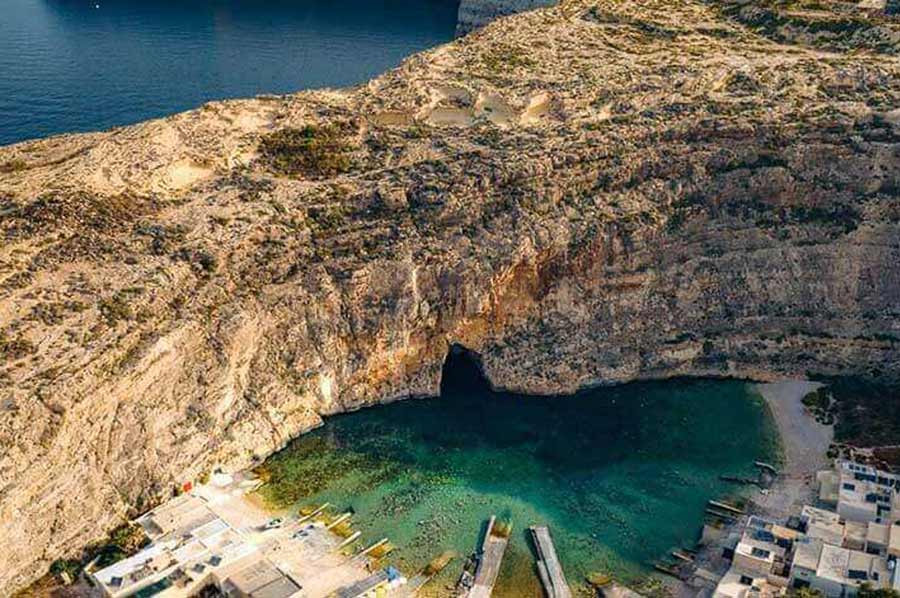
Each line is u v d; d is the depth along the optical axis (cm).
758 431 12081
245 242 11975
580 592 9856
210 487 10906
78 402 10006
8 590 9356
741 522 10600
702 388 12812
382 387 12431
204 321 11294
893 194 13175
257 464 11375
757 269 13212
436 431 12062
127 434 10456
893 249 13050
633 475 11456
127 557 9706
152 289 11181
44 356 10225
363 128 13900
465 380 12912
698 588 9850
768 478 11331
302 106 14275
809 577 9475
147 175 12606
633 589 9881
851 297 13088
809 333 13075
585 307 12925
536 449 11838
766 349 13038
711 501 11025
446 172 12925
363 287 12144
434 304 12381
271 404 11625
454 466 11531
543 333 12825
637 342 12962
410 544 10356
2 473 9331
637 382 12900
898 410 12156
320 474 11306
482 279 12306
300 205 12494
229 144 13350
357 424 12106
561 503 11044
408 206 12694
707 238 13238
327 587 9581
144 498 10462
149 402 10688
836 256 13162
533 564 10188
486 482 11319
